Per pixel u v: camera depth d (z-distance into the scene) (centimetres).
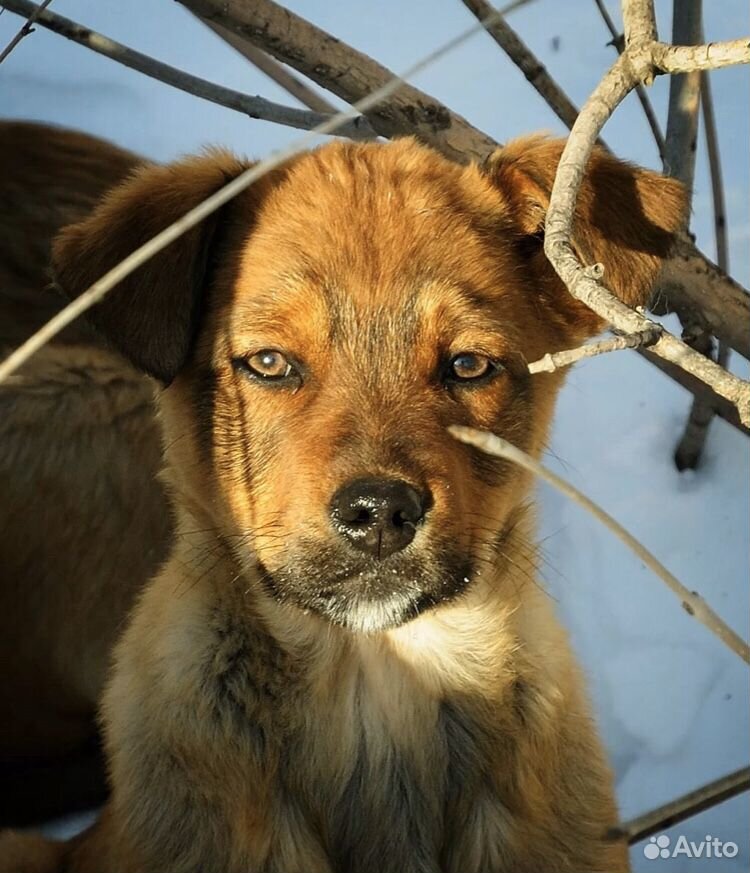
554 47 911
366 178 543
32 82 899
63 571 643
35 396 638
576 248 527
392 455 479
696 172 851
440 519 484
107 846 541
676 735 677
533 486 550
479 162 568
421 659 536
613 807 555
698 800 429
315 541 484
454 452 496
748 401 395
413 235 521
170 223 531
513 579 539
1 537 636
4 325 671
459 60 911
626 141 861
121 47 656
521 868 531
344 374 498
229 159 561
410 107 638
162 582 547
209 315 531
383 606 489
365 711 539
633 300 537
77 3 934
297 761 532
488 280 521
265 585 514
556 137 571
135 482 645
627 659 698
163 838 521
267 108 668
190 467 535
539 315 542
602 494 750
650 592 717
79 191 718
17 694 654
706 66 468
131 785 528
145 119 880
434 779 540
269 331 507
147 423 645
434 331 505
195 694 521
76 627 648
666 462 762
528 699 535
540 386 538
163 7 930
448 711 540
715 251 785
